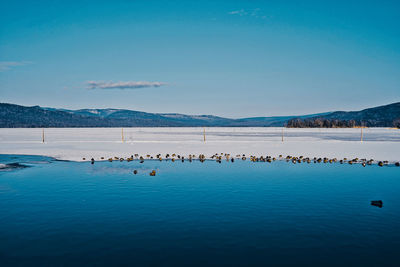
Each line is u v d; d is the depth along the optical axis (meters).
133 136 80.06
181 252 10.27
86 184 19.53
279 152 37.00
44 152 36.75
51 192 17.48
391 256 10.01
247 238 11.33
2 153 36.03
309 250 10.42
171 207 14.82
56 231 11.93
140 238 11.32
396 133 97.94
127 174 22.81
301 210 14.38
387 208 14.74
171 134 94.50
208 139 64.00
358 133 98.69
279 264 9.52
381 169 25.61
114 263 9.55
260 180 20.95
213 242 10.98
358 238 11.34
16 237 11.41
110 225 12.52
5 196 16.67
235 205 15.10
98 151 37.72
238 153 36.03
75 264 9.49
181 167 26.23
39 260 9.73
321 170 24.98
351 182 20.50
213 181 20.42
